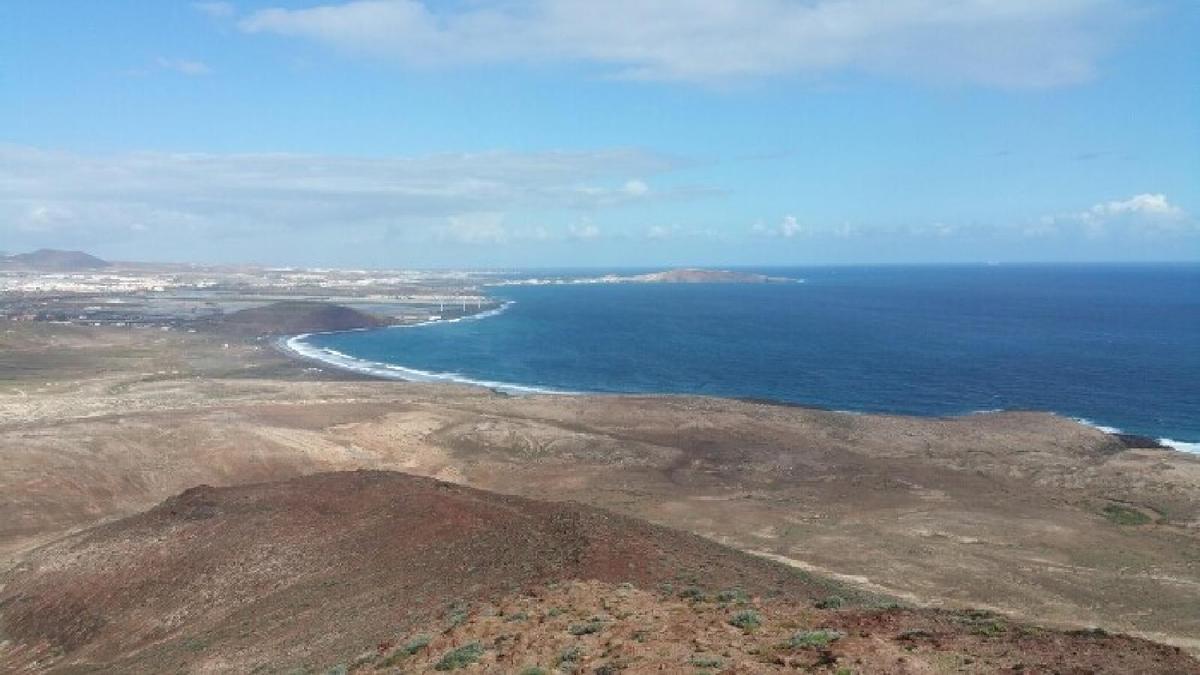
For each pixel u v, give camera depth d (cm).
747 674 1488
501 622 2105
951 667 1487
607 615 2048
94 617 3250
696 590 2433
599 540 2977
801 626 1864
